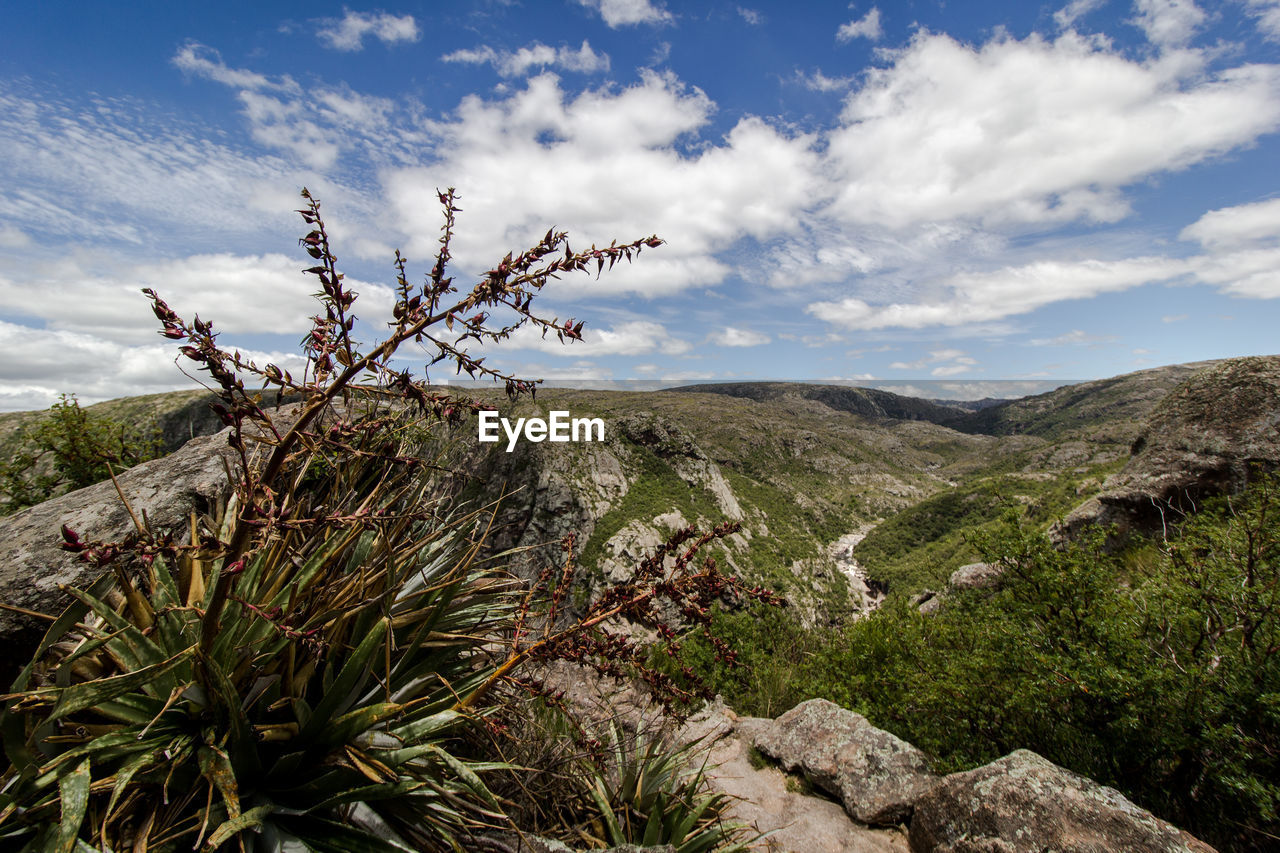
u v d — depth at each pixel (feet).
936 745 15.24
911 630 18.95
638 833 9.70
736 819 10.92
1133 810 9.61
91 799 5.53
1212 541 13.61
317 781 6.01
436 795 6.30
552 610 7.36
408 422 6.95
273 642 6.64
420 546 8.29
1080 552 14.11
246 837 5.55
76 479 21.95
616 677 7.33
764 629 26.43
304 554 7.65
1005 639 14.01
